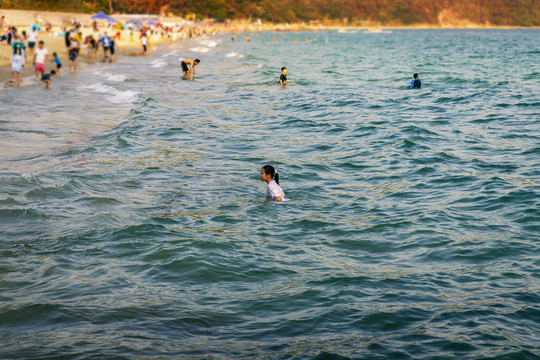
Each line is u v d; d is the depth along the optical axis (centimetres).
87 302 675
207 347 576
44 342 581
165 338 594
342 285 730
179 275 756
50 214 988
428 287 731
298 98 2659
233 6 18125
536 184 1220
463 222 991
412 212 1048
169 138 1719
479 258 828
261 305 676
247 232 930
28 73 3108
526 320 643
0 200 1048
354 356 561
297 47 8906
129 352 562
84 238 883
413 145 1636
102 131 1766
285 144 1683
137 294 700
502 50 8144
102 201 1072
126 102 2356
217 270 771
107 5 13125
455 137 1773
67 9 8431
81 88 2716
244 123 2019
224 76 3684
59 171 1271
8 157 1398
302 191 1192
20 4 7225
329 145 1667
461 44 10488
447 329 620
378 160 1475
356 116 2175
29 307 659
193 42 9244
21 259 804
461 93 2886
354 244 890
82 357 551
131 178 1255
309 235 927
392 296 702
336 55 6712
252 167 1401
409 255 845
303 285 732
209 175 1310
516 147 1627
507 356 564
